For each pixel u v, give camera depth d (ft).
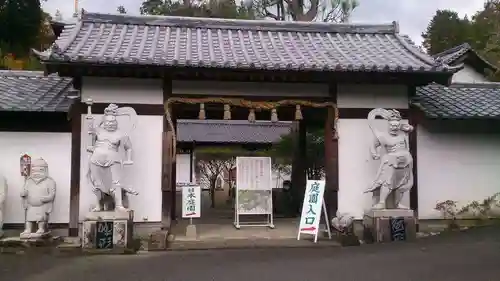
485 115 35.91
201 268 24.22
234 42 37.45
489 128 38.11
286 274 22.75
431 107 36.37
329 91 35.22
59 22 40.04
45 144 32.99
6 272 23.73
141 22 39.14
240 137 63.93
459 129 37.63
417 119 36.32
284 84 34.99
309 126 50.70
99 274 23.11
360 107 35.47
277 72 31.65
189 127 66.90
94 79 33.06
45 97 33.81
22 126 32.94
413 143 36.19
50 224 32.48
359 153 35.09
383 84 35.42
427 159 36.88
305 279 21.76
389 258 26.14
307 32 40.65
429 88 41.16
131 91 33.27
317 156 51.75
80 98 32.86
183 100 33.24
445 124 37.42
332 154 34.83
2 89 35.01
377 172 33.55
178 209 53.16
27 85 36.40
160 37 37.17
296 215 46.83
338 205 34.58
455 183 37.11
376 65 31.91
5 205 32.35
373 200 33.50
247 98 34.47
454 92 41.04
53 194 30.89
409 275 22.18
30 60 82.64
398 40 40.06
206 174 75.51
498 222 36.96
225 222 41.88
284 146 56.03
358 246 30.25
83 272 23.54
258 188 37.70
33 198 30.32
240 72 31.58
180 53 33.14
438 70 32.17
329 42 39.14
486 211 37.09
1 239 30.42
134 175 32.81
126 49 32.96
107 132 29.86
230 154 72.54
